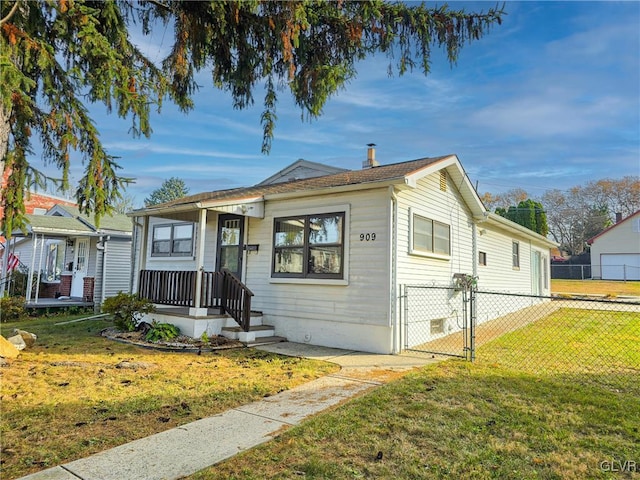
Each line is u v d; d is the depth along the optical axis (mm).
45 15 4910
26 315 13023
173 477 2803
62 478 2771
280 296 8875
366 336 7535
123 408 4188
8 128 5328
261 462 3021
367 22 5684
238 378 5434
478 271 12148
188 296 8422
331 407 4270
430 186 9250
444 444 3332
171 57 5832
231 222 10102
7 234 5875
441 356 7051
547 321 12320
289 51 5500
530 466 2979
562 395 4645
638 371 5887
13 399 4395
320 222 8438
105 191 5828
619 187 45219
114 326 10141
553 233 49062
